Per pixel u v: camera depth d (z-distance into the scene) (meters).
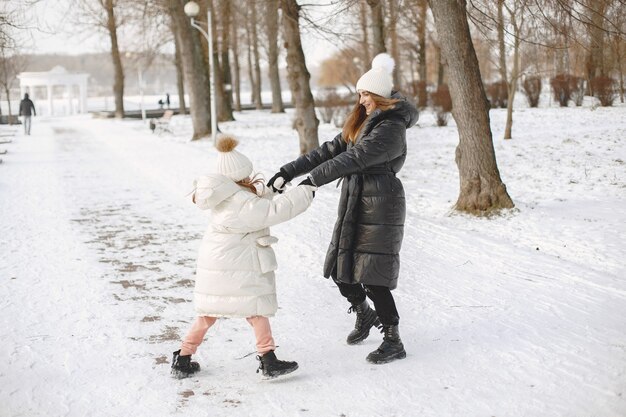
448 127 27.33
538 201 11.30
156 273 7.40
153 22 31.52
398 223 4.74
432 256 7.84
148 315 5.93
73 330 5.51
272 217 4.35
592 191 12.05
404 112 4.77
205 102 26.38
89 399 4.22
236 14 33.91
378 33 23.47
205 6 27.98
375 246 4.68
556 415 3.91
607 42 10.89
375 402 4.13
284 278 7.07
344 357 4.90
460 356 4.85
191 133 30.08
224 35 35.16
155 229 9.83
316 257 7.90
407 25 27.00
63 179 15.28
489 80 38.53
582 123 24.55
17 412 4.03
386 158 4.63
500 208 10.30
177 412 4.04
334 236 4.85
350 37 17.62
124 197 12.73
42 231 9.61
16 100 74.19
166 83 127.50
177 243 8.94
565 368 4.58
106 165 18.03
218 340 5.28
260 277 4.41
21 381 4.48
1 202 12.08
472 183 10.40
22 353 4.98
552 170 14.55
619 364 4.62
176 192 13.28
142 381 4.50
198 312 4.46
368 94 4.75
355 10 15.26
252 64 57.94
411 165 16.80
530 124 25.22
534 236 8.94
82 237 9.23
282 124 33.38
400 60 39.72
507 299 6.21
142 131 32.59
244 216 4.33
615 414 3.90
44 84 59.53
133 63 43.91
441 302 6.16
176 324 5.70
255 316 4.42
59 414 4.01
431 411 3.99
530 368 4.60
